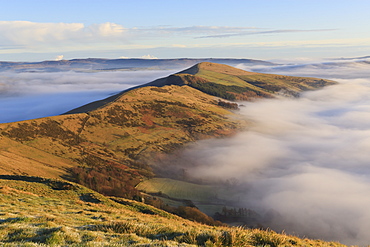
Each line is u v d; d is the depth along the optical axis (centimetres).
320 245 1691
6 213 2014
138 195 11488
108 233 1426
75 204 3195
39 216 1980
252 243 1347
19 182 4706
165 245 1195
